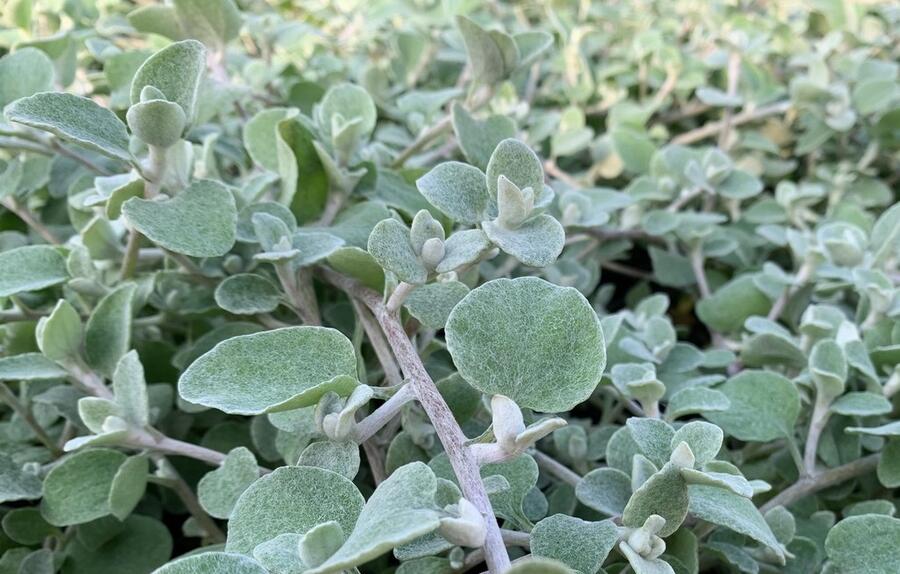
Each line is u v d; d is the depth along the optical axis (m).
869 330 0.23
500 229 0.14
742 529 0.14
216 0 0.24
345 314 0.22
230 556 0.11
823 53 0.37
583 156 0.39
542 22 0.46
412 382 0.14
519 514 0.15
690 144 0.42
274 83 0.33
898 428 0.18
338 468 0.14
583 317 0.13
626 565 0.15
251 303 0.18
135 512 0.21
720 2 0.44
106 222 0.20
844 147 0.38
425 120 0.31
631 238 0.33
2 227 0.27
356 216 0.21
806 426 0.22
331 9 0.42
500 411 0.12
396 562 0.19
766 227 0.30
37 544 0.19
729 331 0.28
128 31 0.31
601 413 0.26
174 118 0.15
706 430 0.15
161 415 0.21
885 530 0.15
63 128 0.15
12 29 0.29
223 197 0.16
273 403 0.13
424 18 0.39
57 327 0.17
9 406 0.22
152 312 0.25
